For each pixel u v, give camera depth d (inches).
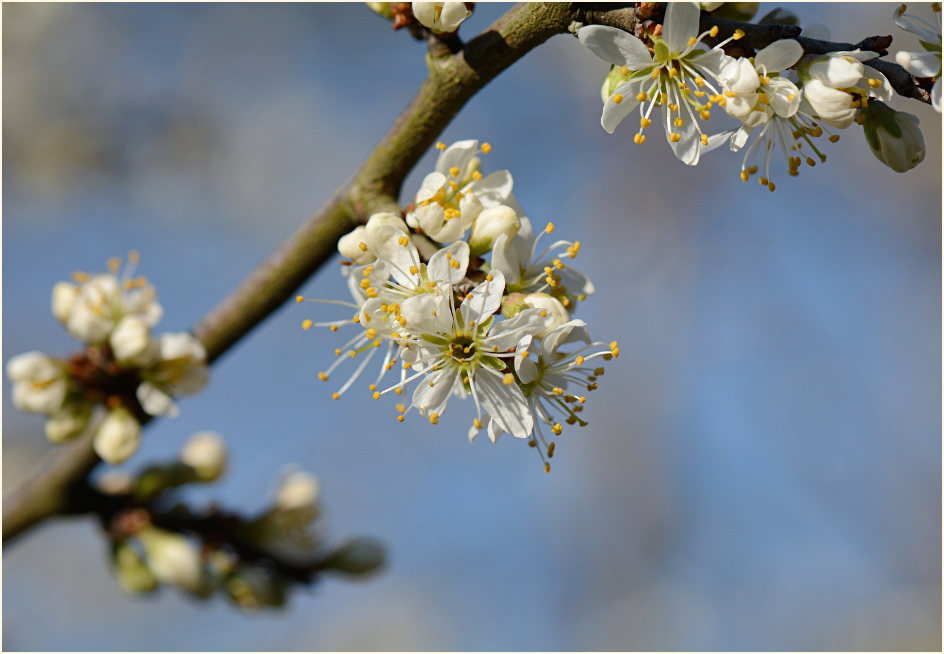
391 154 16.9
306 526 18.5
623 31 16.5
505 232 16.6
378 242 16.6
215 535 18.3
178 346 17.5
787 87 16.4
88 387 17.7
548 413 16.7
